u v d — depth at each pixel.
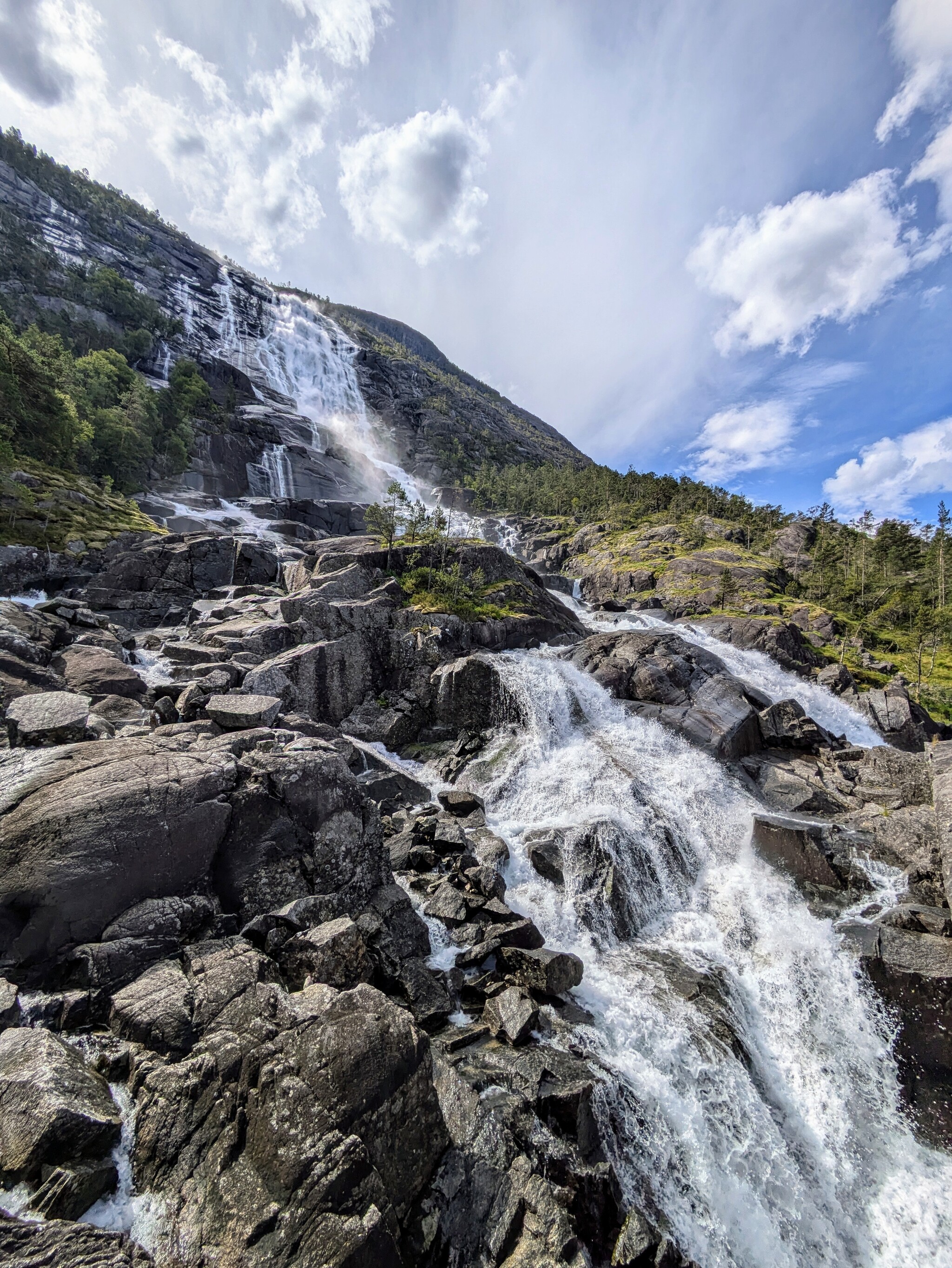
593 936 16.59
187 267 167.38
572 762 25.72
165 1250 6.26
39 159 149.38
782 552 100.81
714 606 67.94
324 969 10.78
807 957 16.39
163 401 88.06
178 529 66.44
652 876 19.67
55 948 9.80
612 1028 13.04
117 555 44.16
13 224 117.00
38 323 93.62
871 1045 14.51
